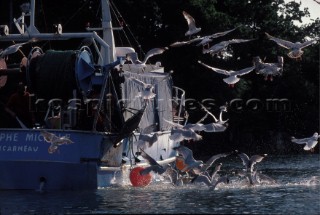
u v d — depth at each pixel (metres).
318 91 79.06
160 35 70.56
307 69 82.31
